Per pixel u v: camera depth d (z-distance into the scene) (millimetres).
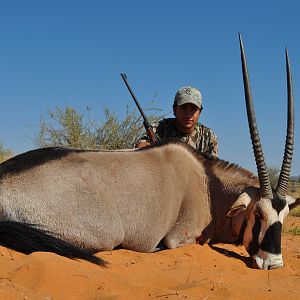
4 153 9641
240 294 2307
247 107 3211
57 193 2885
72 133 6641
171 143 3441
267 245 3025
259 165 3121
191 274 2627
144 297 2184
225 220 3451
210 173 3498
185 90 4035
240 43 3311
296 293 2436
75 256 2678
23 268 2240
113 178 3090
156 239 3205
